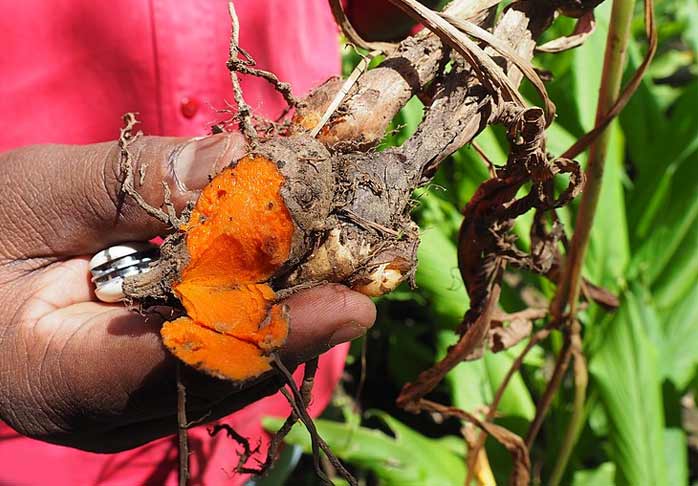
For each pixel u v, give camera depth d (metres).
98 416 0.30
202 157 0.30
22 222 0.31
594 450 0.68
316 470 0.28
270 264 0.29
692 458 0.79
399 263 0.30
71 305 0.32
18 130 0.39
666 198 0.73
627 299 0.60
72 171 0.30
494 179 0.34
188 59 0.40
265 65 0.43
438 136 0.31
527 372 0.67
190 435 0.43
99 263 0.31
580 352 0.45
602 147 0.38
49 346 0.30
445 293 0.58
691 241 0.71
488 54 0.32
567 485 0.66
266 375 0.29
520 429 0.61
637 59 0.70
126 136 0.31
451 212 0.67
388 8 0.42
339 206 0.29
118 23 0.39
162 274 0.29
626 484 0.56
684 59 1.22
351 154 0.31
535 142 0.31
